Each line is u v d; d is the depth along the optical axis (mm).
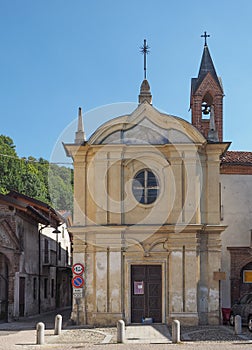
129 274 23781
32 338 19094
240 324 19938
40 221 33875
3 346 16797
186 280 23469
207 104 32219
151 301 23719
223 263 27328
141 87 26219
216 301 23797
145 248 23766
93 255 23984
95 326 23156
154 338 18953
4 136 58031
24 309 30406
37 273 34031
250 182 28188
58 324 20250
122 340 17938
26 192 52500
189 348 15922
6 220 27578
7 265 28312
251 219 27844
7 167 52125
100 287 23641
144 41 26547
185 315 23266
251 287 27438
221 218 27703
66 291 44625
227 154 29562
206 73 31641
